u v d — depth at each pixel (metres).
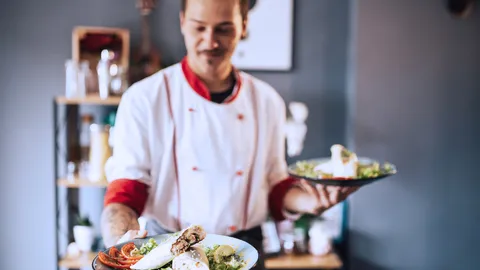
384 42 3.11
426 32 3.12
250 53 3.23
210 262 1.12
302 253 3.05
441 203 3.20
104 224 1.36
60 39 3.18
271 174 1.75
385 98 3.13
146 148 1.57
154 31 3.20
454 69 3.14
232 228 1.61
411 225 3.20
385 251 3.20
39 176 3.25
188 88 1.59
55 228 3.00
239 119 1.62
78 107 3.21
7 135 3.21
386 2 3.10
